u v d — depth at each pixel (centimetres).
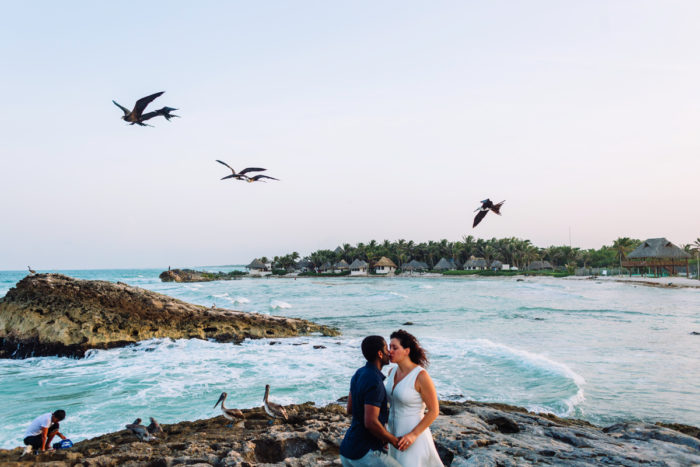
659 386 1503
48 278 2758
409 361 407
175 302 2934
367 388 374
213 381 1588
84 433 1082
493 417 914
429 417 392
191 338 2536
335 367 1808
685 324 3105
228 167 681
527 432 842
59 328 2312
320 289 7881
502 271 13638
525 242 14762
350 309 4347
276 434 755
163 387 1515
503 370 1697
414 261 15875
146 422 1157
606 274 11381
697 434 993
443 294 6431
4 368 1958
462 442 707
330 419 930
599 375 1658
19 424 1163
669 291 6812
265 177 685
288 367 1819
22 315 2397
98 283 2809
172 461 652
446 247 16150
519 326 3055
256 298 5759
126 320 2550
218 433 880
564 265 14412
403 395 395
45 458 705
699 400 1349
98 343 2295
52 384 1605
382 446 383
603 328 2923
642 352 2097
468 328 2983
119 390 1491
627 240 12206
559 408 1272
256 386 1505
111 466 659
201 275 14825
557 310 4112
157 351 2256
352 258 16800
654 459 660
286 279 14025
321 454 697
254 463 659
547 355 2039
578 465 623
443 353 2005
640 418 1199
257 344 2441
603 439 792
